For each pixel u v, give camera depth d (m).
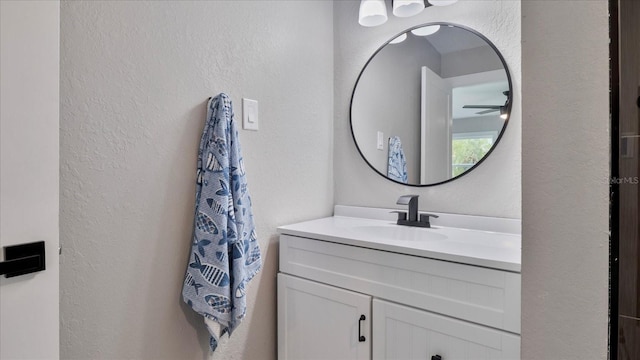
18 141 0.59
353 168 1.71
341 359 1.20
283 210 1.47
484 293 0.92
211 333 1.07
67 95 0.87
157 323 1.06
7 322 0.57
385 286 1.10
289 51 1.49
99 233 0.93
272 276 1.42
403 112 1.55
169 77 1.07
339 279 1.21
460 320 0.96
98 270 0.93
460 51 1.42
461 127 1.42
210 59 1.18
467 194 1.41
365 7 1.48
